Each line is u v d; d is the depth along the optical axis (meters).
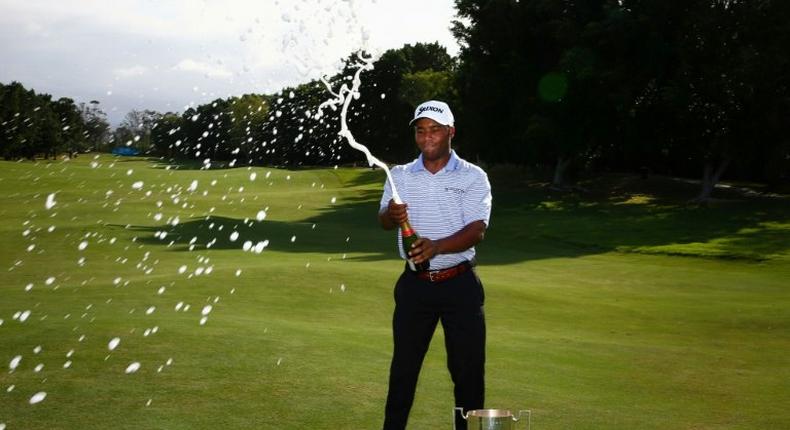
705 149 41.38
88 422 5.34
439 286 4.64
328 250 23.94
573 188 49.91
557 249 27.19
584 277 18.81
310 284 13.87
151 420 5.41
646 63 41.88
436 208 4.79
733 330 11.34
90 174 58.59
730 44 39.94
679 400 6.69
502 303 13.41
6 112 80.12
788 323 11.90
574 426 5.65
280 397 6.07
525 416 5.75
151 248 22.91
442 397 6.40
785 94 38.47
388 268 17.69
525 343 9.59
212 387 6.32
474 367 4.67
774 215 35.53
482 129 51.50
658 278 18.81
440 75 80.25
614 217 36.75
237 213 40.75
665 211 38.56
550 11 46.47
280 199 49.62
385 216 4.88
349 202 49.12
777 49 37.22
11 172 58.16
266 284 13.81
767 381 7.57
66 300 12.04
